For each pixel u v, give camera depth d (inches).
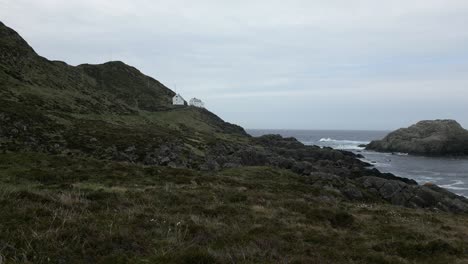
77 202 548.1
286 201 811.4
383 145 5772.6
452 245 527.5
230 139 3885.3
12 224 390.9
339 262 396.8
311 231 532.1
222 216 576.4
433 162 4365.2
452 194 2111.2
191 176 1277.1
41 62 3661.4
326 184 1745.8
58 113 2436.0
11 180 879.7
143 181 1073.5
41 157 1294.3
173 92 6865.2
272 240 440.8
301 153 3449.8
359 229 619.5
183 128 3818.9
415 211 1183.6
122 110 3656.5
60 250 331.3
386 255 449.1
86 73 5551.2
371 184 2003.0
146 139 2354.8
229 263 344.2
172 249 368.2
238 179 1362.0
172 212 573.0
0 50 3093.0
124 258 331.0
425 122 5762.8
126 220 465.4
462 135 5319.9
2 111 1891.0
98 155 1865.2
